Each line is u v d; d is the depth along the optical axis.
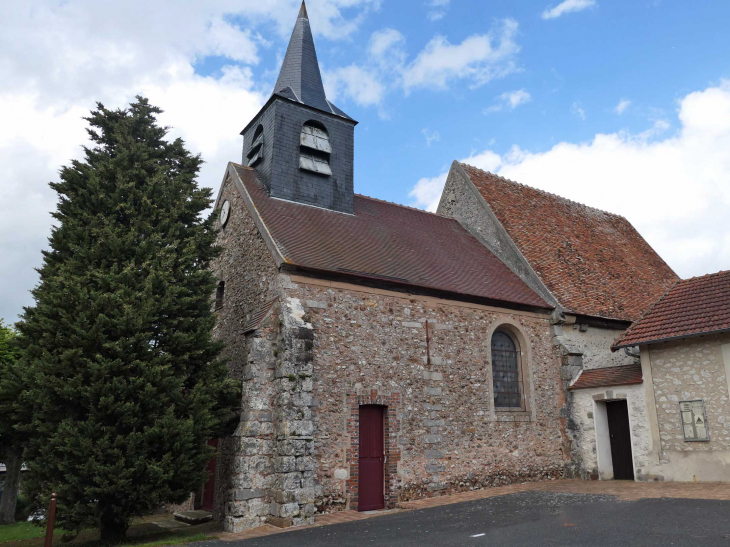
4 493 15.27
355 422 10.62
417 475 11.10
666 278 18.36
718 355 10.83
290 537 8.18
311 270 10.80
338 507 10.09
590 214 19.95
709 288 12.04
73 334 8.48
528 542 6.72
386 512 10.05
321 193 14.34
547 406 13.34
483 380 12.55
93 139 11.05
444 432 11.66
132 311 8.70
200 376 9.80
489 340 12.92
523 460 12.62
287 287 10.61
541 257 15.59
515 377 13.35
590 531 7.06
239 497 9.21
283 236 11.73
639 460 11.77
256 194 13.35
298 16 16.81
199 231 10.87
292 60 15.95
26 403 8.76
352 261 11.83
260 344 10.08
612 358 14.59
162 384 8.77
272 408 9.88
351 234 13.40
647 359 11.94
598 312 14.44
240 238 13.02
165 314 9.52
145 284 9.16
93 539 9.95
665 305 12.34
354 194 16.11
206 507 12.18
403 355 11.55
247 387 9.84
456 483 11.55
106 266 9.27
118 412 8.30
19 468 15.52
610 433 12.91
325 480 10.04
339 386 10.59
